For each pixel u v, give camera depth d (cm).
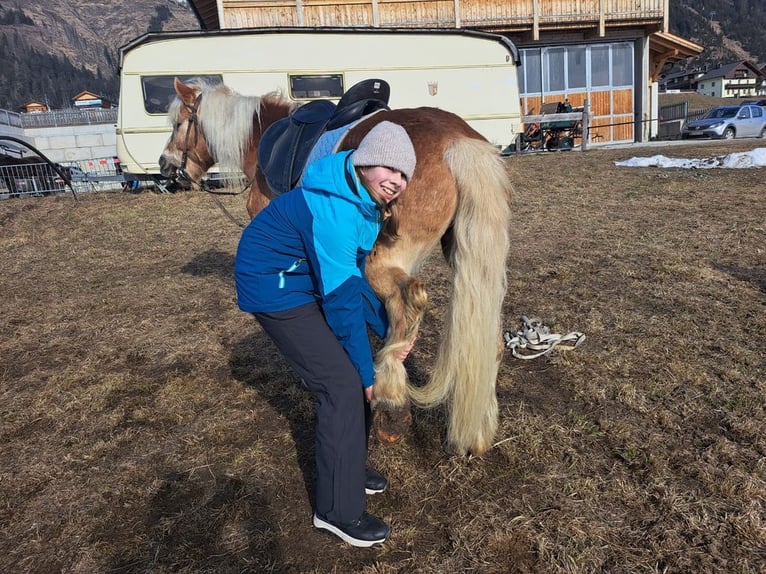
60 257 701
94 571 213
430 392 241
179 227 838
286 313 200
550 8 1678
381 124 188
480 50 1239
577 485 241
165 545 224
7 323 477
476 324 223
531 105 1834
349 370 206
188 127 447
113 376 363
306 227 190
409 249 237
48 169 1379
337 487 211
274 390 337
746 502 226
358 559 214
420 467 263
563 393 316
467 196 221
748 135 2048
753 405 289
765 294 443
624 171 1085
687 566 199
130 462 276
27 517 243
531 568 204
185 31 1099
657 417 286
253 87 1150
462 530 221
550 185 991
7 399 344
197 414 317
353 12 1593
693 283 475
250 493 251
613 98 1867
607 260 555
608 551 208
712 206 754
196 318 464
